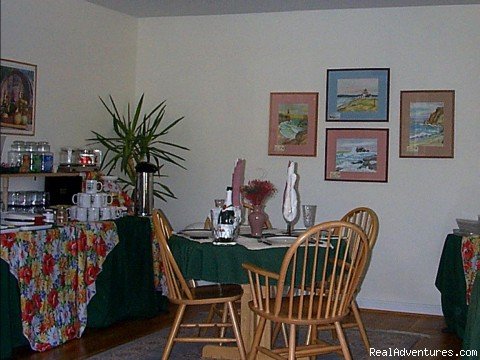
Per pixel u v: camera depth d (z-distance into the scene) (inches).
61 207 176.2
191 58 239.5
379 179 217.9
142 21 245.4
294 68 227.0
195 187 239.0
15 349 161.8
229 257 142.6
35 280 156.9
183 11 231.5
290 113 227.1
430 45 213.3
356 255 140.3
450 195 211.8
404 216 216.1
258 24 231.1
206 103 237.5
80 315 173.6
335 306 129.6
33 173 178.1
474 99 209.6
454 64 211.3
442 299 192.7
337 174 222.2
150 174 209.3
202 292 155.3
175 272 145.2
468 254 178.7
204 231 169.0
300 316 126.6
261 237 160.1
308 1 211.6
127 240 188.9
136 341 175.2
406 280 216.1
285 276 128.0
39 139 196.7
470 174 209.9
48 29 199.2
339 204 222.1
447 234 210.8
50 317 163.0
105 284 179.8
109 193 201.9
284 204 167.5
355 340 181.8
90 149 211.0
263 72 230.5
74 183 194.9
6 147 182.5
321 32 224.1
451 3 208.8
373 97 218.5
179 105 241.0
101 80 226.5
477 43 209.3
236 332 145.4
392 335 187.6
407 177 215.5
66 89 208.5
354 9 220.2
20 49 187.5
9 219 158.1
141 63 245.4
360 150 219.9
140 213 207.5
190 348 169.8
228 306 146.9
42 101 197.5
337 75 222.2
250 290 148.4
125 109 240.7
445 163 212.1
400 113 215.9
